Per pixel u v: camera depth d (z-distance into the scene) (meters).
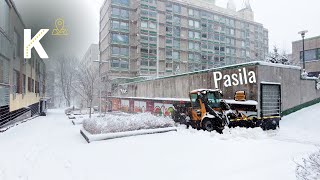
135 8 55.72
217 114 14.06
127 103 33.50
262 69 15.59
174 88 23.55
